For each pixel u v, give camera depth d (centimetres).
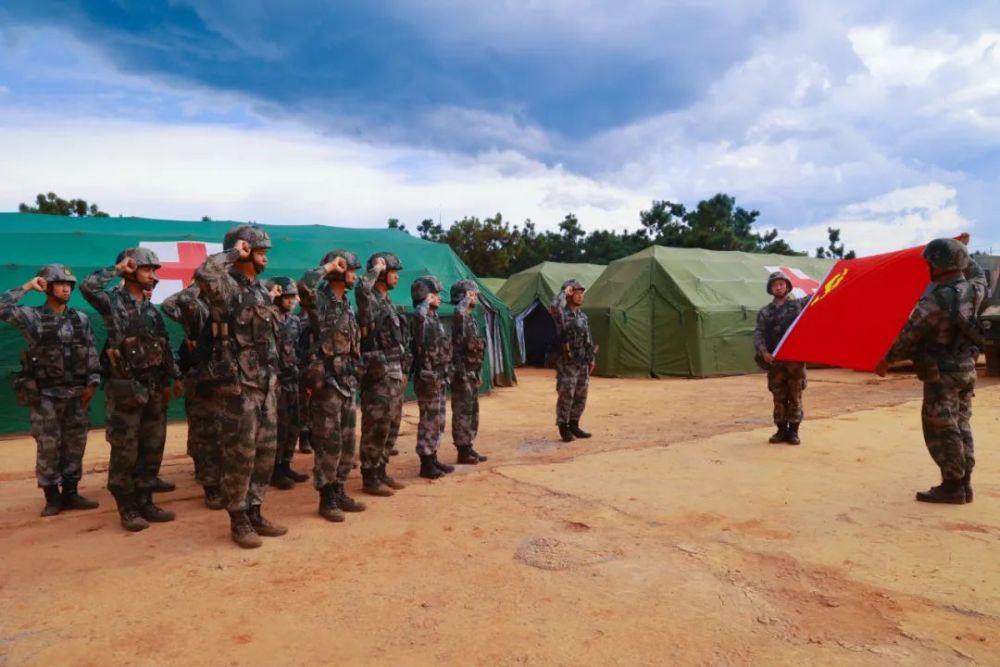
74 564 461
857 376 1709
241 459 493
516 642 346
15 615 384
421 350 690
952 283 577
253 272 514
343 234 1541
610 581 424
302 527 538
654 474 693
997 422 953
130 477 545
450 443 905
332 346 555
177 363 608
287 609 388
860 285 661
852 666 322
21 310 583
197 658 334
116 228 1298
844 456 765
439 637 353
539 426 1052
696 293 1828
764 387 1543
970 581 420
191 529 541
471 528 529
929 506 577
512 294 2417
